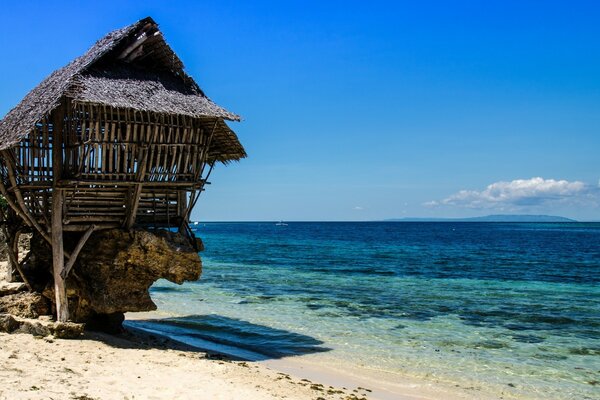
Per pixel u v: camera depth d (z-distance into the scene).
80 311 16.81
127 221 16.61
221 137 19.12
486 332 21.09
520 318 23.98
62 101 15.37
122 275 16.72
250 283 35.53
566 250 74.00
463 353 17.92
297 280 37.41
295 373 15.20
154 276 16.98
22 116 17.00
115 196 16.47
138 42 17.34
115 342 15.92
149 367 13.28
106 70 16.77
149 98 16.12
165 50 17.88
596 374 15.76
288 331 20.78
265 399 11.66
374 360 16.91
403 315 24.47
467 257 60.12
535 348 18.69
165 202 17.95
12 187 15.85
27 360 12.30
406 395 13.65
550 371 16.03
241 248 75.62
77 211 16.08
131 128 15.87
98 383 11.31
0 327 14.95
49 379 10.98
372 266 48.56
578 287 34.88
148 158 16.23
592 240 105.56
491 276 41.03
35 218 16.92
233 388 12.23
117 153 15.73
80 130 15.82
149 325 21.25
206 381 12.59
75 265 16.81
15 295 16.70
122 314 18.33
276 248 76.06
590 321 23.42
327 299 28.83
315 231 173.62
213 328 21.06
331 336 20.08
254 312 24.72
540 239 111.38
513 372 15.89
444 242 97.94
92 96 14.74
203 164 17.44
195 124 17.03
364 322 22.75
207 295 29.95
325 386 13.82
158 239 16.61
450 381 14.98
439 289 33.34
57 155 15.38
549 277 40.59
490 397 13.74
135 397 10.75
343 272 43.12
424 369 16.05
